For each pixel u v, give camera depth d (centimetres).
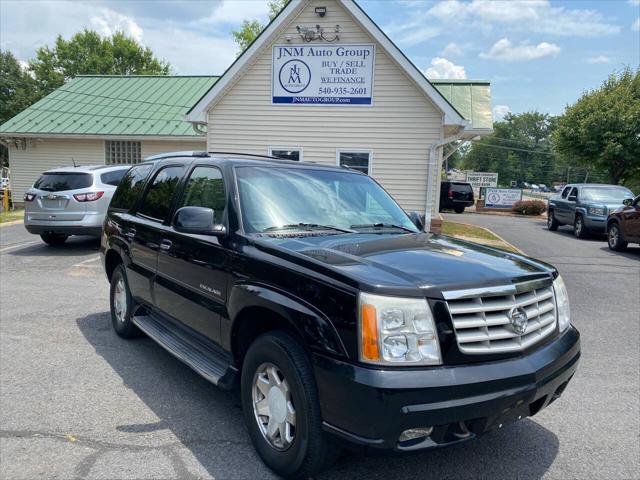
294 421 280
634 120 2392
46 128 2022
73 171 1052
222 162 400
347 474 301
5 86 4172
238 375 339
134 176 554
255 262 314
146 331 447
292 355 278
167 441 332
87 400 389
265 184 386
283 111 1363
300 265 288
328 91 1338
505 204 3294
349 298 255
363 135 1338
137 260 478
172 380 431
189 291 386
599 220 1556
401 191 1340
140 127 1998
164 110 2128
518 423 375
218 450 323
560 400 416
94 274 870
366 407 241
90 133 1978
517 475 306
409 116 1312
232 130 1388
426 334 252
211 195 391
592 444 346
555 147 2852
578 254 1242
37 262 965
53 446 321
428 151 1314
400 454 247
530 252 1256
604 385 449
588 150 2578
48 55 4662
